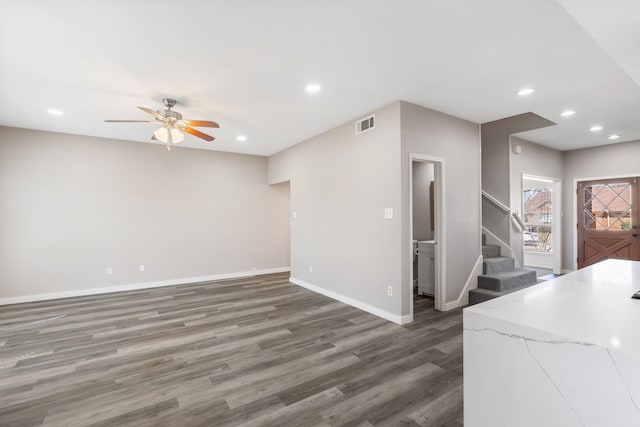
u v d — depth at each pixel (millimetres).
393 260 3588
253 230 6645
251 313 3969
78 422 1883
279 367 2549
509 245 5062
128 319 3768
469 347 1314
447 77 2922
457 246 4145
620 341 975
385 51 2486
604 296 1525
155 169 5617
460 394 2158
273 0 1884
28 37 2271
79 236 4965
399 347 2916
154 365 2598
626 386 911
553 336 1063
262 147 5930
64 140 4867
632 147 5504
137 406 2037
